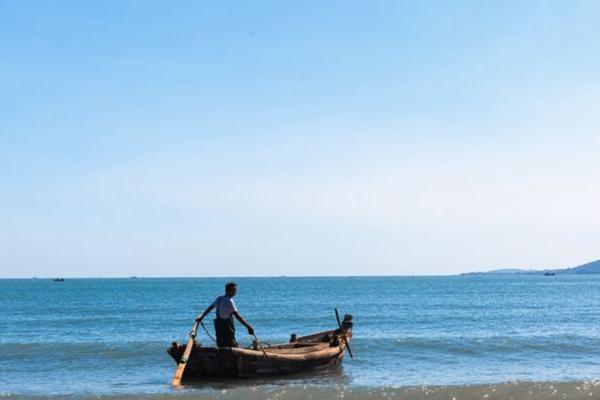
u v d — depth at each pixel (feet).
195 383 58.08
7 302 253.85
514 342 88.38
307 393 51.72
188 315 169.17
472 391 52.80
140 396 51.11
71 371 68.90
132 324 139.74
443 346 84.89
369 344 86.02
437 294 334.85
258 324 142.00
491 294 335.06
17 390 57.67
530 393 52.49
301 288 470.80
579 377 63.62
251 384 57.82
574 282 649.20
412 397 51.11
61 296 319.47
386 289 434.30
